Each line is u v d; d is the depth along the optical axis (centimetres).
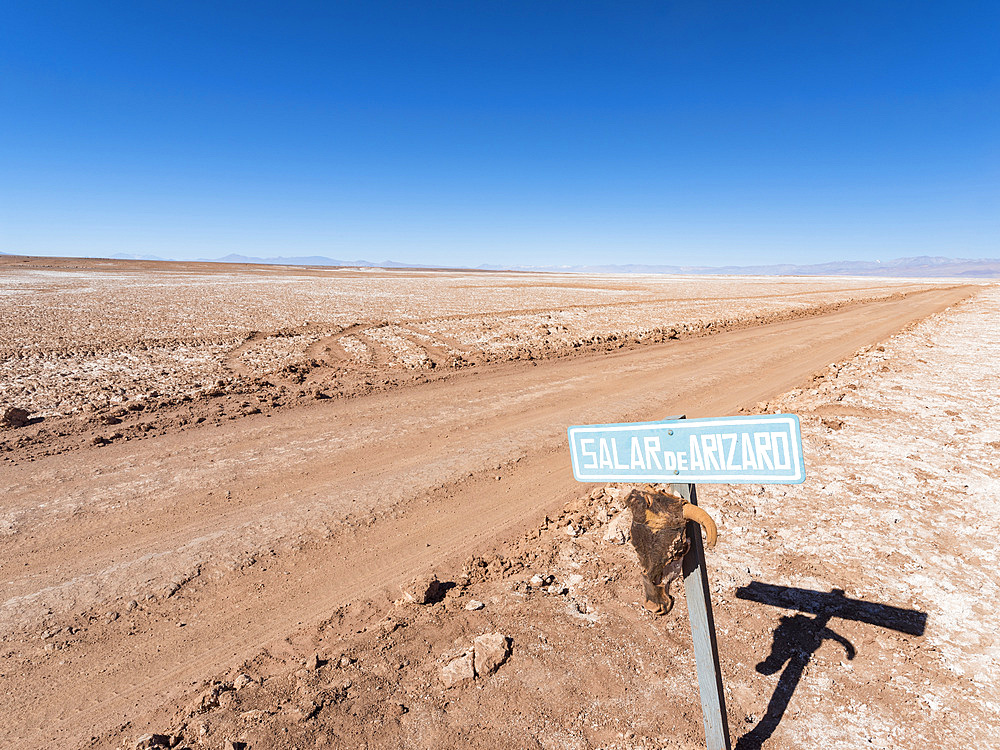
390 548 608
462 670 368
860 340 2202
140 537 634
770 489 669
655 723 326
